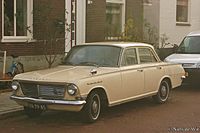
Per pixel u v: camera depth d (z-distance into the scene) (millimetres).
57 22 15781
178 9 22438
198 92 13977
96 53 10336
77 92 8750
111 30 18828
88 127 8953
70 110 8906
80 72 9336
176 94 13492
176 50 15828
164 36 21156
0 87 12750
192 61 14266
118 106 11281
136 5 19859
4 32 14469
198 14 23406
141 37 19141
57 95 8914
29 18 15250
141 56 10867
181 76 12344
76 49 10703
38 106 9086
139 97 10594
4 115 9828
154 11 20969
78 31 17047
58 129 8820
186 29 22672
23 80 9234
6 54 14266
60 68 9961
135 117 9945
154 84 11148
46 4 15477
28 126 9125
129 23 18219
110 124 9227
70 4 16625
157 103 11586
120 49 10266
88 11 17438
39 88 9055
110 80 9562
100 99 9531
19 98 9289
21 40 14805
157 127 8953
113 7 18891
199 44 15594
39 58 15383
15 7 14820
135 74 10359
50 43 15547
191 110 10805
